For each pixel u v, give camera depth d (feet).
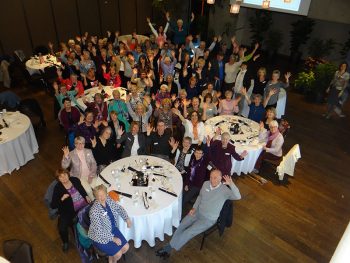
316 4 30.66
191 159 14.90
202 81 25.53
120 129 17.47
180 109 20.88
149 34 41.01
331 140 23.12
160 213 12.32
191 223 13.08
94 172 14.85
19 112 20.25
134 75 24.73
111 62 27.09
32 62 29.71
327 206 16.56
